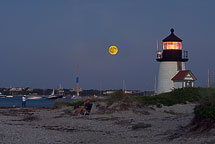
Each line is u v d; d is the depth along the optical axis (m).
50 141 17.36
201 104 19.47
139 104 33.12
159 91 59.53
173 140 16.38
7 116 31.89
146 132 19.97
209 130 16.73
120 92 33.47
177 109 36.22
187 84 55.75
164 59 58.53
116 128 22.45
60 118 29.05
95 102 39.03
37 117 30.48
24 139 17.61
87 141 17.56
